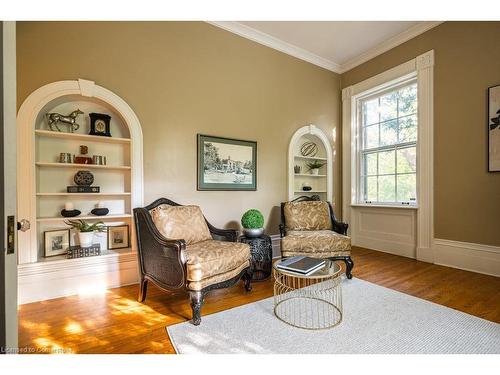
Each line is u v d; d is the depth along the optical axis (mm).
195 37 3029
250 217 2832
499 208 2738
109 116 2598
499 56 2734
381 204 3914
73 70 2367
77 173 2477
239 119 3354
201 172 3035
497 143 2742
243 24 3285
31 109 2191
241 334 1679
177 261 1896
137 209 2238
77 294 2338
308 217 3232
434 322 1808
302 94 3977
